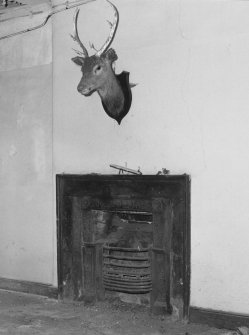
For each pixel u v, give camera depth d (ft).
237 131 15.12
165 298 16.34
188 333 14.94
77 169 18.47
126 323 15.99
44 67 19.69
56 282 19.16
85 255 18.02
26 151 20.15
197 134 15.80
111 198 17.43
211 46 15.53
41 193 19.77
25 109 20.16
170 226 16.24
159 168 16.57
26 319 16.55
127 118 17.22
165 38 16.40
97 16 17.92
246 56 14.97
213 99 15.52
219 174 15.42
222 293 15.39
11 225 20.52
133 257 16.84
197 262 15.79
